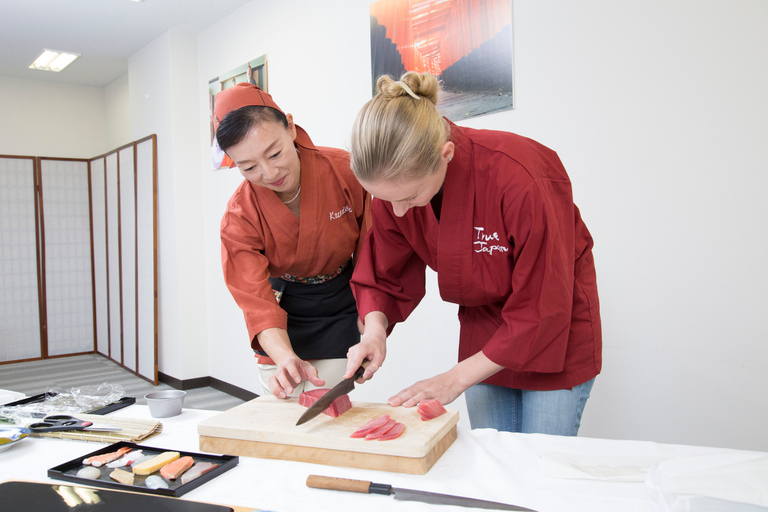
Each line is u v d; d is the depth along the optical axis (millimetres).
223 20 3969
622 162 1930
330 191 1496
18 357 5297
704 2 1715
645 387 1914
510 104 2230
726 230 1710
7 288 5242
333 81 3061
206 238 4293
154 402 1274
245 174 1345
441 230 1208
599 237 2008
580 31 2008
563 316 1128
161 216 4355
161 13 3879
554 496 827
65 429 1162
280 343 1369
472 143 1161
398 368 2791
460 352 1461
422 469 920
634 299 1927
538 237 1075
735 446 1722
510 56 2213
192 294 4270
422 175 1010
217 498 855
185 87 4227
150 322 4480
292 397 1248
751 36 1632
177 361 4262
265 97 1336
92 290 5637
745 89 1652
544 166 1127
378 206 1362
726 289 1718
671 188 1820
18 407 1340
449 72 2439
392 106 986
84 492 835
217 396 4031
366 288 1422
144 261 4543
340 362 1646
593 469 901
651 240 1875
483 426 1424
